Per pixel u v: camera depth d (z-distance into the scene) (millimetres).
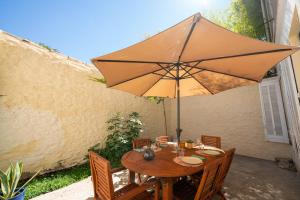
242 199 2967
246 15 5836
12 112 3764
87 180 3887
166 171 2033
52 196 3182
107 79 1978
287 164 4391
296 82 2625
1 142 3588
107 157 5137
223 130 6234
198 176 2627
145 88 3057
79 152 4941
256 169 4367
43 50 4559
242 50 1608
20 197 2676
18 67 3908
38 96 4195
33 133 4062
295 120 3246
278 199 2961
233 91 6027
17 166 2764
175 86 3518
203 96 6895
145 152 2508
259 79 2297
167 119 8164
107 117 5762
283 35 3049
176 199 2221
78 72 5102
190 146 3107
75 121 4910
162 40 1471
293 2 1985
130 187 2363
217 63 2225
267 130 4965
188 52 1687
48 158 4297
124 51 1540
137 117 6578
